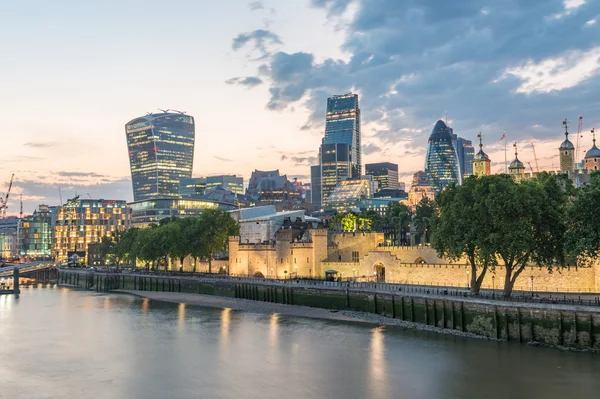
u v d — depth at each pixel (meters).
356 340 99.56
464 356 84.31
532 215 102.31
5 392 72.88
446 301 105.38
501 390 69.00
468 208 108.00
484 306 97.25
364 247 184.25
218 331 112.50
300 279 171.88
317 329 111.75
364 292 128.38
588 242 89.00
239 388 72.62
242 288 167.38
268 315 133.62
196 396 69.75
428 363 81.69
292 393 70.12
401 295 117.44
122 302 170.00
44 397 70.69
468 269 136.25
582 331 84.12
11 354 94.00
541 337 89.00
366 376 76.56
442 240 114.19
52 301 174.00
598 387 69.00
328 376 77.06
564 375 73.50
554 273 120.38
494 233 102.31
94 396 70.75
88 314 140.88
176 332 112.12
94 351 95.38
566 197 108.81
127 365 85.44
